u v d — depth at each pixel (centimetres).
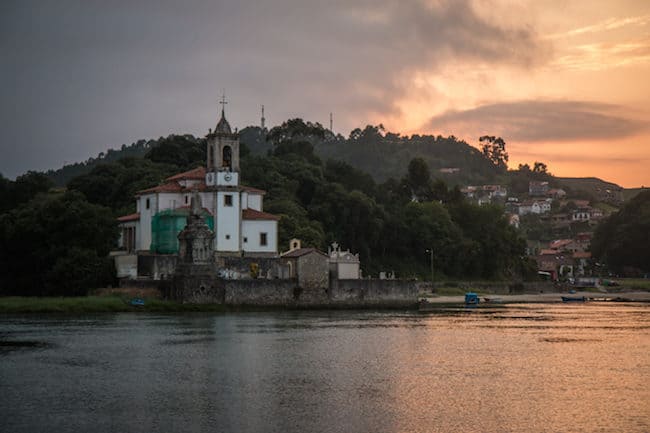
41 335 12356
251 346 11306
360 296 18050
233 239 19162
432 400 7950
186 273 16712
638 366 9962
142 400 7894
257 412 7450
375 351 10975
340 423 7100
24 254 17938
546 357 10631
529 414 7444
